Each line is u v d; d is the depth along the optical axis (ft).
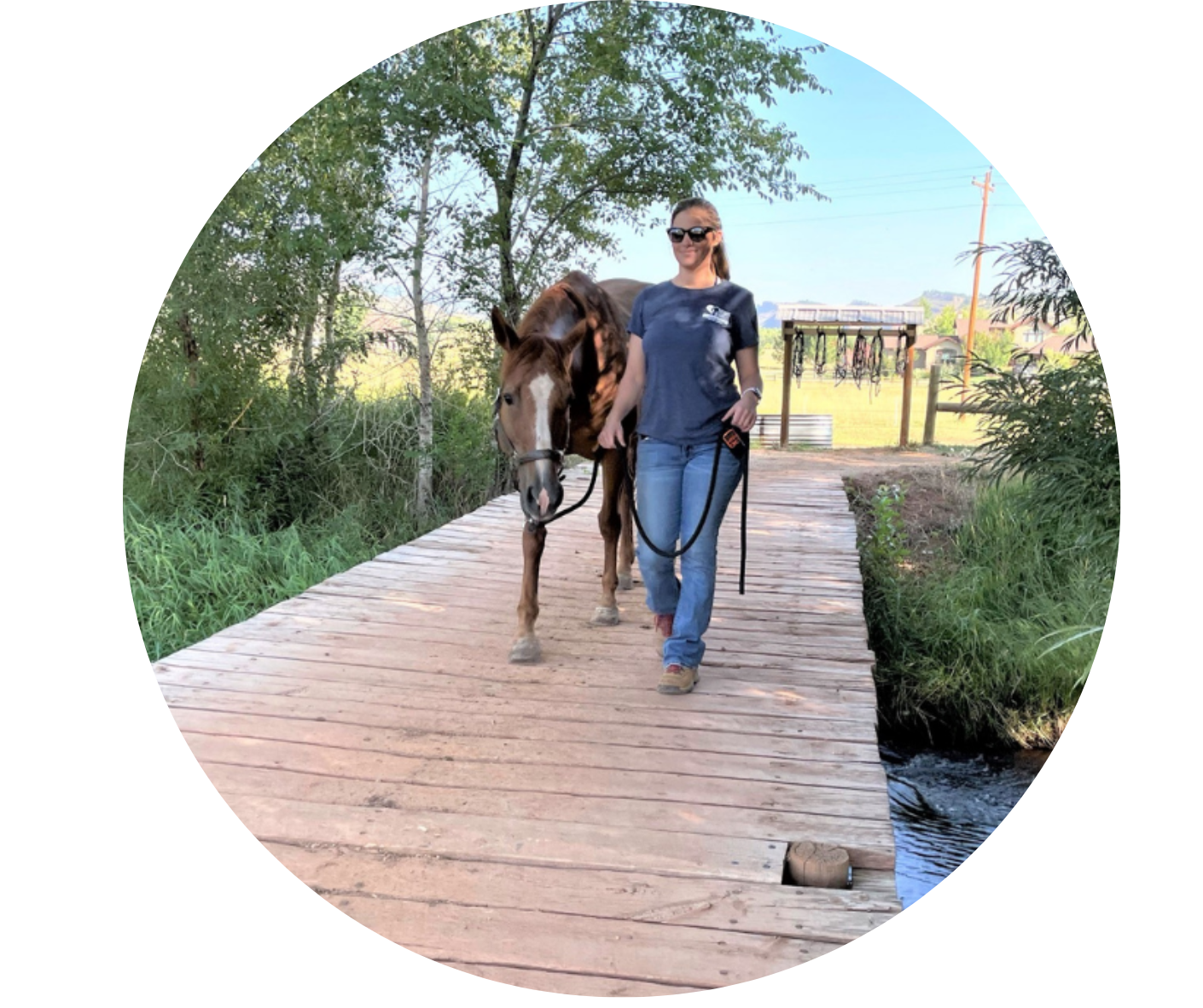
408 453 29.14
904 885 11.60
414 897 7.27
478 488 30.83
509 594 15.62
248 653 12.63
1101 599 18.29
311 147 26.66
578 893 7.34
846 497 25.08
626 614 14.57
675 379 10.23
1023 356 22.17
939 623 19.08
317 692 11.28
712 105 27.04
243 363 26.94
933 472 28.81
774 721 10.52
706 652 12.78
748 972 6.40
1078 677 16.70
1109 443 19.79
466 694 11.27
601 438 10.98
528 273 27.84
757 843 8.02
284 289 27.04
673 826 8.30
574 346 10.75
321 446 29.48
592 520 21.84
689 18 26.37
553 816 8.47
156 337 25.44
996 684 17.52
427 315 28.37
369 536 27.84
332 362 28.43
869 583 20.62
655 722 10.46
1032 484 22.56
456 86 24.62
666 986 6.29
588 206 28.76
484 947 6.68
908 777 15.52
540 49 26.76
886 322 37.35
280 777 9.14
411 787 8.98
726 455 10.27
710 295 10.23
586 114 27.53
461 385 31.22
